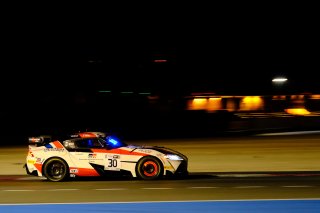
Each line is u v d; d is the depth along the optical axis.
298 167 62.84
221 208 35.06
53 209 35.81
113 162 51.38
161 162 51.16
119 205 36.75
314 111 161.88
